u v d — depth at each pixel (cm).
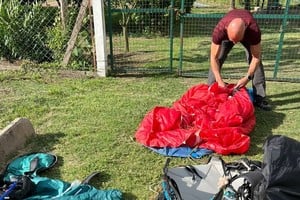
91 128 454
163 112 438
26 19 668
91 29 614
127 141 426
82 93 563
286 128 463
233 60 738
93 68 639
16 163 369
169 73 650
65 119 478
